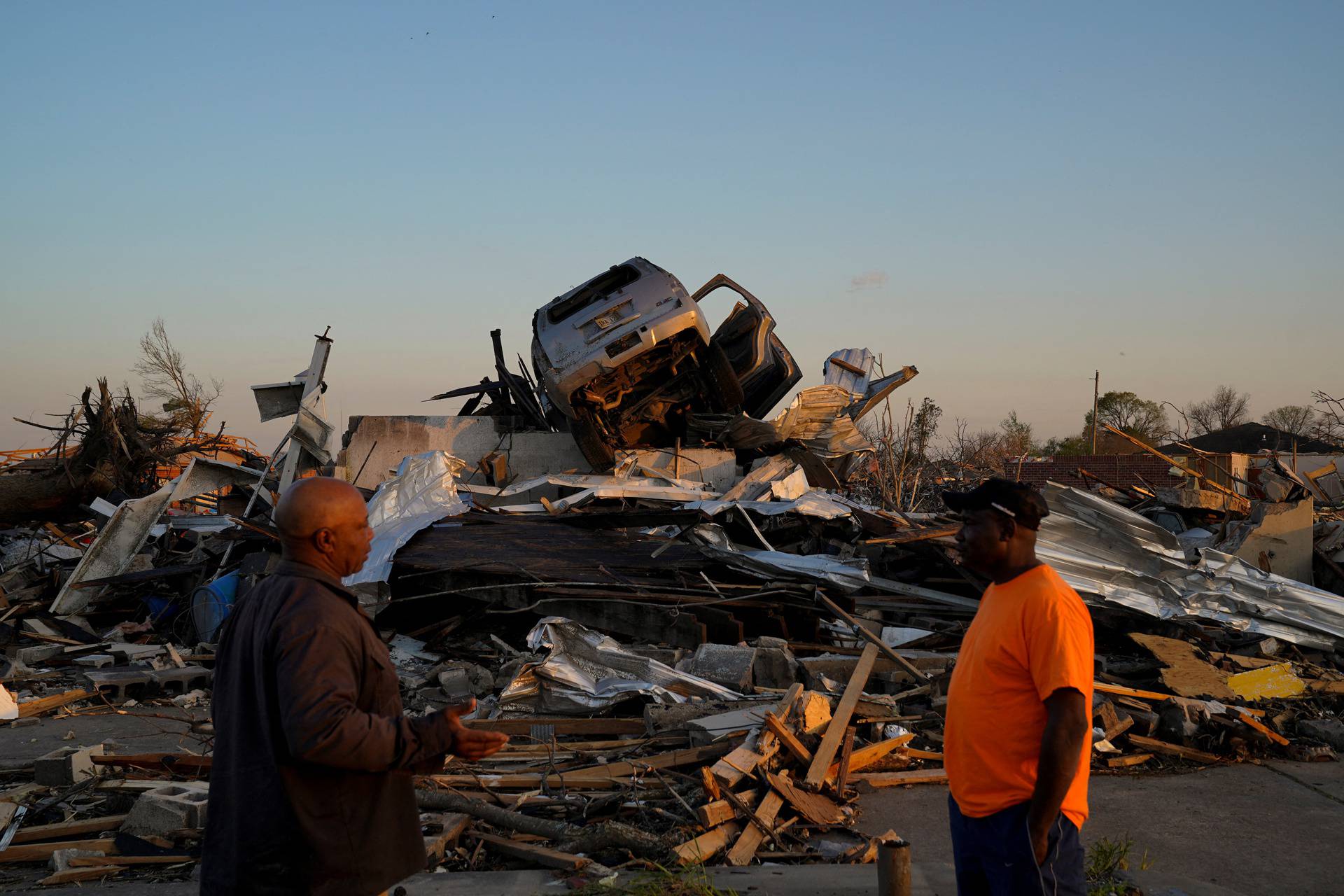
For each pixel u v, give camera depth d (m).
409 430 15.57
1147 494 14.45
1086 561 8.37
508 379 16.09
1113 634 8.45
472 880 4.08
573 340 13.34
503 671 7.79
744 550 9.87
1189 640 8.21
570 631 7.40
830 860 4.44
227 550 11.79
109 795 5.43
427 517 11.10
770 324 15.83
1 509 15.24
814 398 15.16
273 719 2.20
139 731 7.31
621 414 14.89
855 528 11.08
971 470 23.39
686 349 13.95
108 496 15.82
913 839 4.74
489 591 9.46
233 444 17.98
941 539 8.67
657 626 8.38
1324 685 7.57
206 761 5.71
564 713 6.96
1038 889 2.42
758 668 7.44
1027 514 2.57
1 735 7.18
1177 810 5.23
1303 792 5.54
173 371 34.47
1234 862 4.49
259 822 2.20
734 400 14.86
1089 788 5.62
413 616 10.13
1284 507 10.38
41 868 4.60
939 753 6.02
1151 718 6.51
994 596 2.62
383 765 2.20
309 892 2.20
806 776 5.31
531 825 4.71
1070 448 52.84
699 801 5.02
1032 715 2.49
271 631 2.21
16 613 11.55
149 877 4.40
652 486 12.86
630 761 5.62
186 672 8.67
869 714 6.27
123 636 10.83
